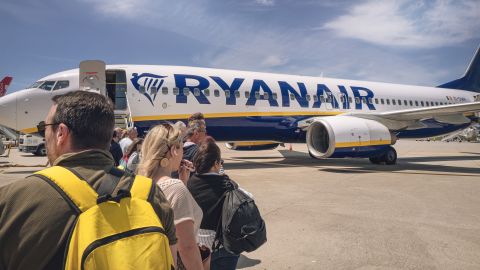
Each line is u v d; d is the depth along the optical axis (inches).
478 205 274.7
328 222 223.8
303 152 937.5
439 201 288.4
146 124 478.0
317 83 622.5
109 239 45.6
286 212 248.5
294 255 168.2
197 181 106.9
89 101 57.4
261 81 565.6
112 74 490.6
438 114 545.0
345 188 347.6
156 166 86.5
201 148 110.0
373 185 366.9
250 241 97.7
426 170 510.6
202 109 508.4
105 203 48.3
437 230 208.1
